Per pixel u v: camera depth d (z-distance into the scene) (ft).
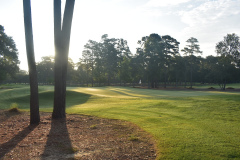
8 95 77.30
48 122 29.58
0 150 17.34
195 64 221.87
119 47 243.40
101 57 232.32
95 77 227.81
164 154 14.88
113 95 87.61
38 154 16.12
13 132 24.20
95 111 38.52
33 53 29.17
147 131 21.57
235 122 23.93
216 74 152.35
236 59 152.66
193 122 24.88
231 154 14.37
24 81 337.31
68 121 29.89
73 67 266.98
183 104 39.68
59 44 31.45
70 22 33.19
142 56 181.98
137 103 47.75
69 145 18.31
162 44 174.60
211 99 42.93
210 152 14.83
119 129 23.65
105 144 18.20
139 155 15.12
